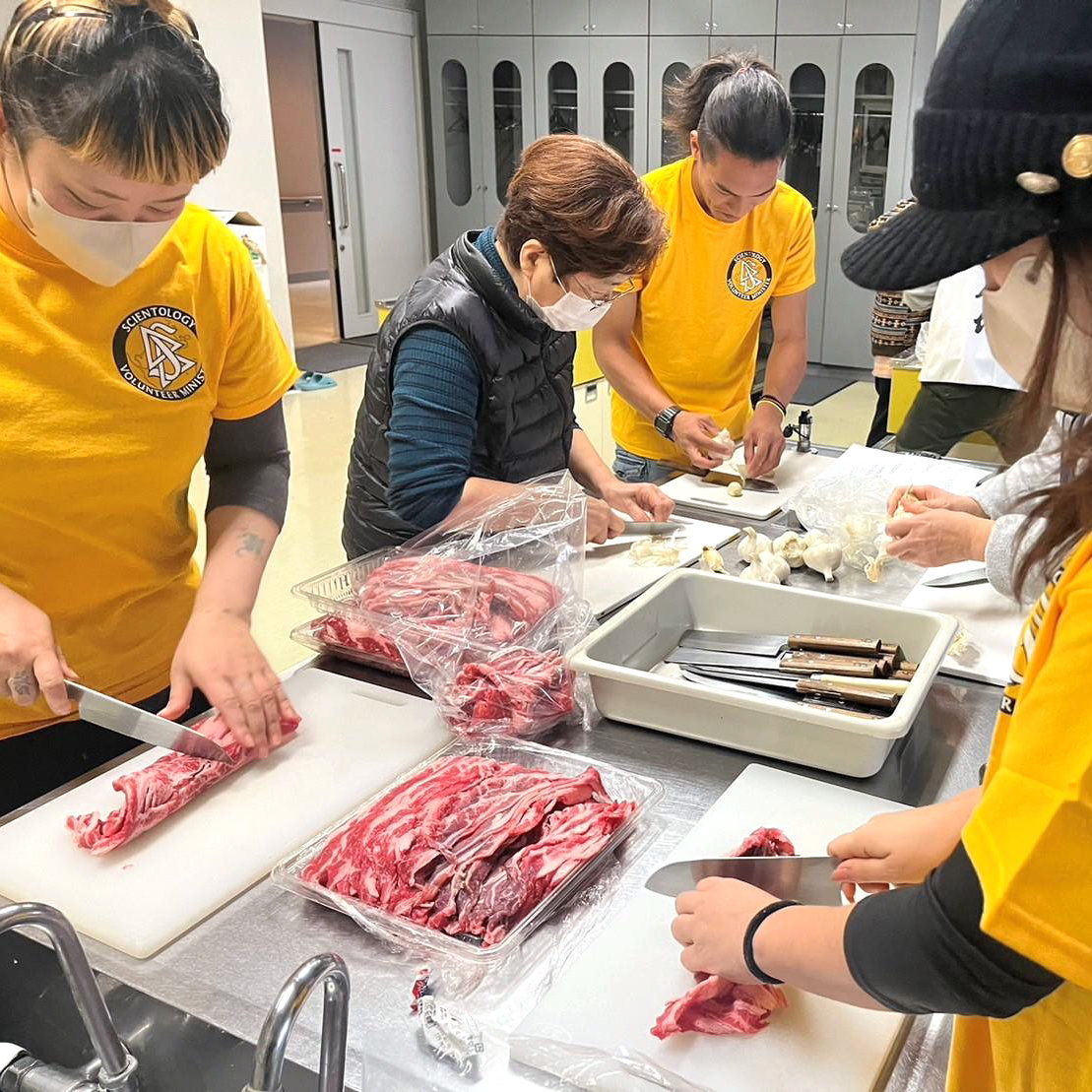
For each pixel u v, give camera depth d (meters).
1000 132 0.55
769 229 2.29
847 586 1.64
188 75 0.96
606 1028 0.80
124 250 1.08
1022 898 0.54
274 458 1.52
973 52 0.56
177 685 1.22
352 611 1.35
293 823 1.08
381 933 0.90
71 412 1.20
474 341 1.51
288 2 6.41
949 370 2.85
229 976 0.88
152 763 1.19
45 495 1.22
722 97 1.98
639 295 2.35
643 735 1.22
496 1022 0.82
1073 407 0.60
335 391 5.95
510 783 1.05
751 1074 0.76
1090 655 0.54
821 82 6.02
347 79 6.96
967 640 1.42
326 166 7.03
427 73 7.42
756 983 0.80
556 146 1.41
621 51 6.57
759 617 1.40
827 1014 0.81
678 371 2.41
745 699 1.12
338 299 7.38
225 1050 0.83
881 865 0.80
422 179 7.73
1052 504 0.62
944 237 0.59
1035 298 0.61
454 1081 0.77
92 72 0.91
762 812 1.05
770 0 5.99
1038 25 0.54
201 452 1.39
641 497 1.87
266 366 1.44
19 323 1.16
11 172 1.05
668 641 1.39
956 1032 0.75
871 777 1.12
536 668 1.21
